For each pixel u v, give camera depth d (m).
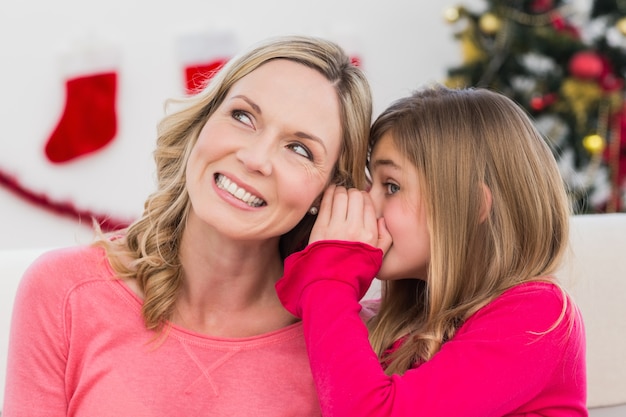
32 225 4.04
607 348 1.81
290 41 1.45
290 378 1.50
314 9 4.35
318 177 1.44
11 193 4.00
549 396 1.50
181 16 4.16
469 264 1.53
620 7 3.64
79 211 4.05
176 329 1.49
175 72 4.14
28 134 4.01
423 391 1.36
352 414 1.33
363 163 1.53
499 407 1.41
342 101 1.46
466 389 1.37
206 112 1.52
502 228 1.54
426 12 4.49
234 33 3.94
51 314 1.48
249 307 1.54
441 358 1.40
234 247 1.46
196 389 1.46
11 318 1.64
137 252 1.54
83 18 4.05
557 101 3.62
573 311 1.50
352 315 1.41
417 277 1.61
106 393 1.44
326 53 1.46
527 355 1.42
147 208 1.56
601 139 3.58
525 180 1.56
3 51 3.97
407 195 1.53
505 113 1.59
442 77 4.52
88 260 1.52
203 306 1.52
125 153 4.11
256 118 1.40
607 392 1.80
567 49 3.62
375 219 1.52
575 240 1.83
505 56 3.67
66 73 3.90
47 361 1.48
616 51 3.62
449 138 1.53
